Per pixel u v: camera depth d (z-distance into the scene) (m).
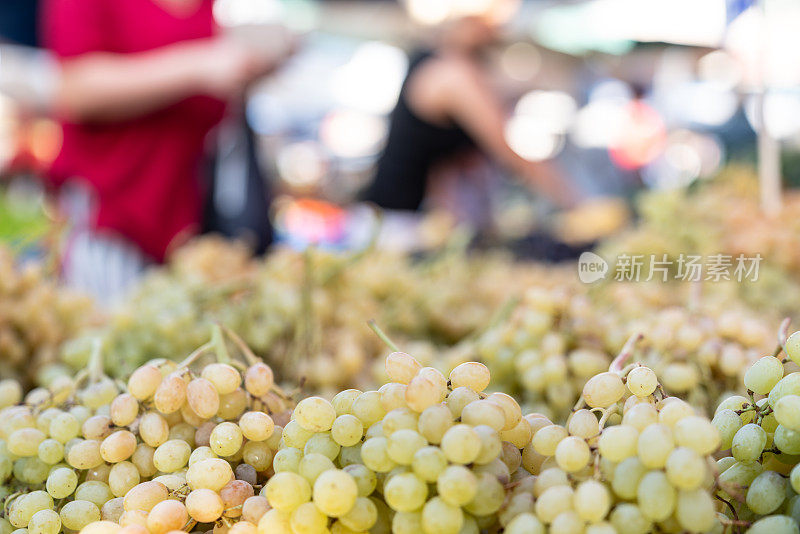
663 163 3.88
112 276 1.92
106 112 1.85
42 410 0.73
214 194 2.25
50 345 0.98
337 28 3.89
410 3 2.95
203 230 2.22
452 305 1.23
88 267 1.89
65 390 0.74
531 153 4.21
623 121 4.04
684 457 0.56
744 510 0.62
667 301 1.04
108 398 0.72
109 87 1.79
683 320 0.81
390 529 0.61
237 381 0.68
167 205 2.00
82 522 0.64
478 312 1.23
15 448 0.68
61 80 1.84
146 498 0.63
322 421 0.62
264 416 0.65
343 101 5.55
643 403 0.61
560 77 4.48
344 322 1.02
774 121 1.32
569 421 0.63
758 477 0.62
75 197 1.93
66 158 1.91
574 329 0.83
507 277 1.50
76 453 0.66
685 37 3.17
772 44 1.29
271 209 2.52
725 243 1.22
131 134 1.91
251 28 2.23
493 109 2.61
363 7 3.79
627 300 0.94
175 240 1.92
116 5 1.86
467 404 0.61
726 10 1.47
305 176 4.83
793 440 0.61
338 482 0.58
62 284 1.63
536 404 0.82
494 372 0.85
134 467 0.66
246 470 0.65
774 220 1.26
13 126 3.10
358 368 0.92
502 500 0.59
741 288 1.12
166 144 1.96
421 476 0.58
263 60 2.10
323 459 0.61
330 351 0.94
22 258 1.25
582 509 0.57
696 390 0.77
